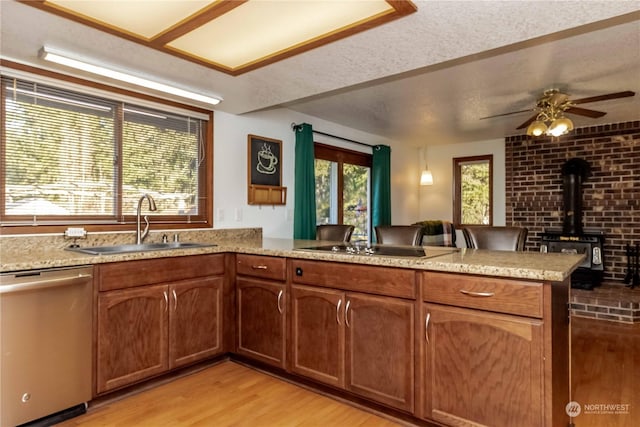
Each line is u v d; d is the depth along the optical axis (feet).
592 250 15.60
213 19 6.10
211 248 9.03
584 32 7.86
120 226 9.45
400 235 10.09
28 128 8.10
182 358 8.45
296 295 8.04
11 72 7.75
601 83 11.12
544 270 5.21
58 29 6.45
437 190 21.74
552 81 10.99
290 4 5.83
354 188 17.48
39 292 6.41
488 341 5.65
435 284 6.16
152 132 10.17
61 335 6.68
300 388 8.05
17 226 7.90
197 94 9.66
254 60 7.85
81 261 6.95
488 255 7.13
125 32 6.56
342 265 7.31
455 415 5.97
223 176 11.78
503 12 5.79
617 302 13.21
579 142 17.16
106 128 9.29
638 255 15.75
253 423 6.70
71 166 8.72
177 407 7.25
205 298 8.89
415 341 6.38
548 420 5.18
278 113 13.64
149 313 7.89
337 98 12.75
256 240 11.36
